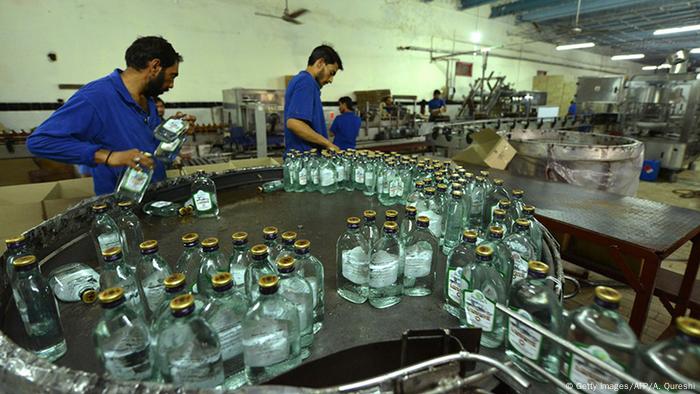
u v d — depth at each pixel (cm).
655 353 46
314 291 73
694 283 166
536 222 104
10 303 71
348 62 578
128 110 147
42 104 361
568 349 47
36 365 47
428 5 655
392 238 81
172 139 133
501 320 63
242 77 479
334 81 572
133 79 149
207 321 55
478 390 50
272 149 403
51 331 65
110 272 70
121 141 146
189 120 145
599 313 53
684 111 520
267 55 493
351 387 43
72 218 103
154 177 158
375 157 158
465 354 48
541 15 754
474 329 55
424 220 78
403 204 139
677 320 44
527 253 87
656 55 1252
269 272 67
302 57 525
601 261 187
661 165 538
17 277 66
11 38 337
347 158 164
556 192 198
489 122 521
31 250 84
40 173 310
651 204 177
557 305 62
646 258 129
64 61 363
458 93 750
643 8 672
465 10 713
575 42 965
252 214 128
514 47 854
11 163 305
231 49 463
